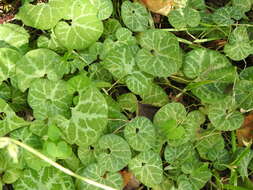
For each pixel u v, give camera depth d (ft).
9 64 0.97
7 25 1.01
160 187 1.04
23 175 0.94
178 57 1.05
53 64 0.98
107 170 0.97
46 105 0.95
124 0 1.15
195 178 1.05
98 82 1.00
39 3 1.07
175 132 1.01
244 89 1.09
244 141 1.11
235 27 1.18
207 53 1.08
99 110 0.95
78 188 0.97
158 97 1.09
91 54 1.05
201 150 1.09
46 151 0.92
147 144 1.00
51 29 1.02
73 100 0.96
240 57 1.11
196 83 1.06
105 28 1.10
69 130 0.95
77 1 1.01
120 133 1.03
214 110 1.07
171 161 1.05
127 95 1.07
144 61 1.03
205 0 1.25
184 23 1.12
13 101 1.00
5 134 0.94
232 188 1.02
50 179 0.95
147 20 1.12
